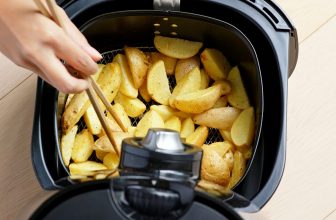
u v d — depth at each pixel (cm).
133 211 47
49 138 65
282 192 81
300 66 86
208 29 71
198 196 49
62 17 59
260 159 68
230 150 70
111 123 71
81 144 69
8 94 81
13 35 55
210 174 67
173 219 47
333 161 82
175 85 76
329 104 85
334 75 86
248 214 52
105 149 68
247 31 71
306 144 83
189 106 71
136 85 73
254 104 71
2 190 79
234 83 74
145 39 76
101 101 71
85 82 60
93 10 71
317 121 84
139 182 48
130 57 73
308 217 80
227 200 52
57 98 66
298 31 87
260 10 70
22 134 80
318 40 87
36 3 56
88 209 48
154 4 70
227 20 72
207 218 48
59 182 54
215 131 73
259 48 71
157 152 49
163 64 74
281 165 63
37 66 58
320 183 81
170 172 49
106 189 49
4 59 82
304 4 87
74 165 67
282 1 88
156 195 47
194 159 50
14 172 79
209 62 74
